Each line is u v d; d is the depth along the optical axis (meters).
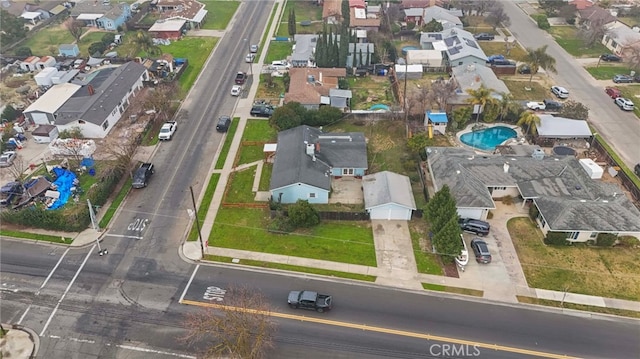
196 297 51.41
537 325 48.41
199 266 55.34
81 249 57.75
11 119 83.88
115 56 107.88
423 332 47.72
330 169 68.19
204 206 64.56
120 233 60.06
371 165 72.62
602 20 113.75
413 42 117.94
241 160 74.12
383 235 59.53
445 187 57.03
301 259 56.16
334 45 100.56
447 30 114.31
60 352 45.97
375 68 102.56
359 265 55.31
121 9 129.50
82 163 71.50
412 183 68.69
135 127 82.38
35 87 96.50
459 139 79.81
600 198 61.00
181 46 115.38
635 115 85.75
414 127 81.38
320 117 81.88
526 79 99.38
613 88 94.38
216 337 46.94
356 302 50.91
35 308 50.31
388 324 48.53
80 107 81.50
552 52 111.31
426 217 58.41
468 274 54.09
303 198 64.25
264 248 57.72
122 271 54.69
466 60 101.75
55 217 60.00
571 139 77.50
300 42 111.19
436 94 83.38
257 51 112.38
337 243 58.31
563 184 63.47
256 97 92.50
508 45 111.00
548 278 53.53
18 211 60.66
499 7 125.31
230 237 59.34
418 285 52.81
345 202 64.94
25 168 72.12
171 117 85.38
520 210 63.41
